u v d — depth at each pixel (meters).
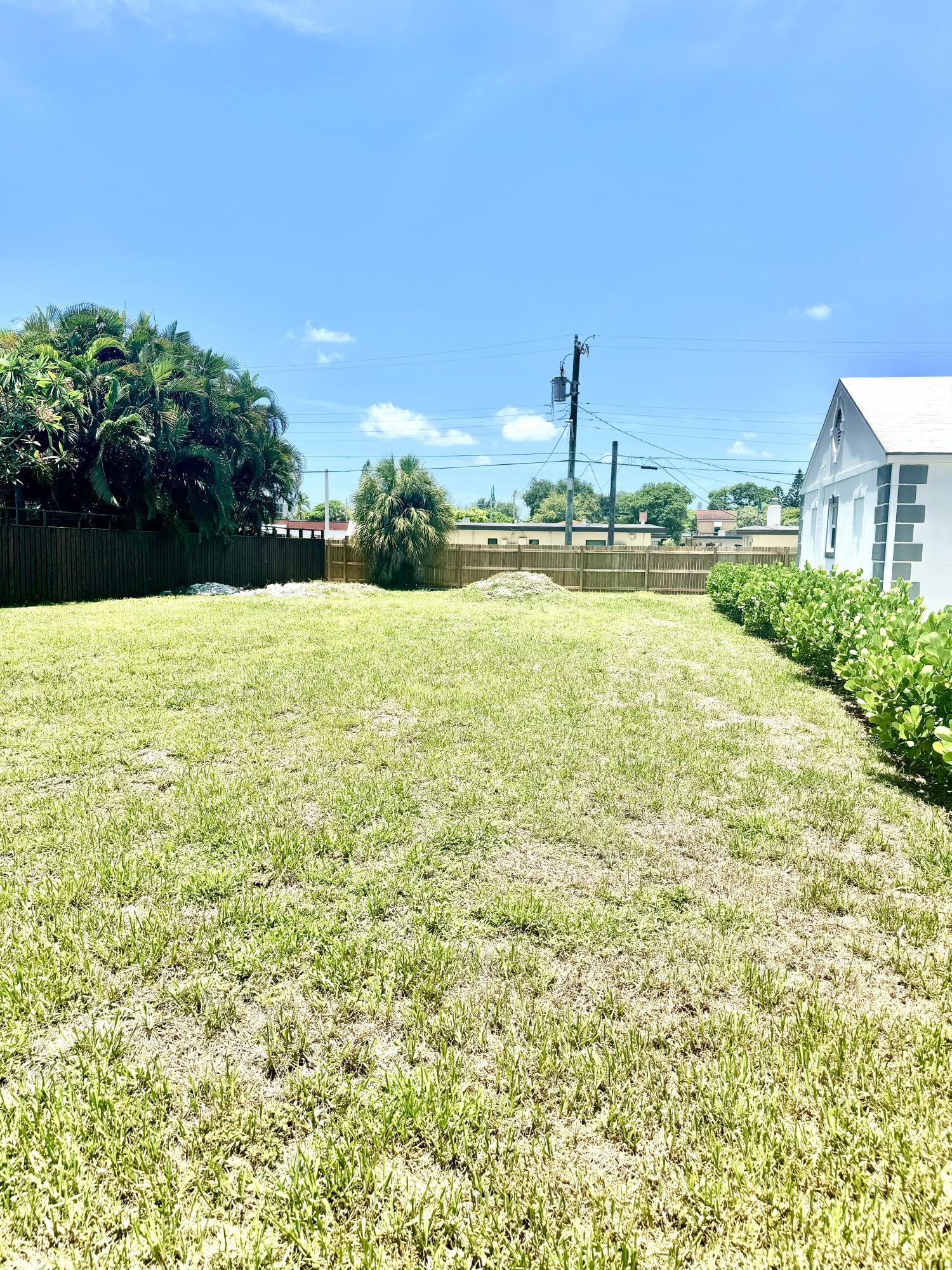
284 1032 1.79
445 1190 1.36
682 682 6.14
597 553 18.56
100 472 13.09
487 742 4.26
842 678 5.21
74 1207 1.34
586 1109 1.57
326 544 19.84
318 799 3.35
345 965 2.08
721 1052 1.74
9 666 5.93
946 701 3.49
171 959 2.10
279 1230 1.29
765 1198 1.34
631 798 3.39
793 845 2.95
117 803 3.28
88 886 2.51
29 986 1.96
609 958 2.16
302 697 5.26
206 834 2.94
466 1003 1.93
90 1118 1.53
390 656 6.97
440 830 3.02
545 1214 1.31
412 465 18.66
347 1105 1.58
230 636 7.80
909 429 8.16
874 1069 1.68
